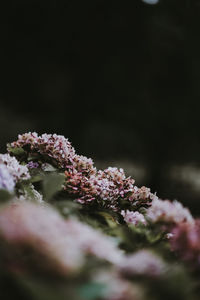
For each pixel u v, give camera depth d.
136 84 21.31
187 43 21.39
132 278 1.64
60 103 22.06
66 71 21.97
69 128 21.83
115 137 21.12
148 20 21.19
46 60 21.88
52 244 1.53
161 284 1.61
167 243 2.36
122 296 1.48
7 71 21.77
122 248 2.38
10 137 20.75
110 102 21.39
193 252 1.96
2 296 1.44
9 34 21.42
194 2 21.48
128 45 21.31
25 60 21.77
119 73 21.23
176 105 21.53
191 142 22.03
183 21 21.70
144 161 21.91
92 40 21.28
